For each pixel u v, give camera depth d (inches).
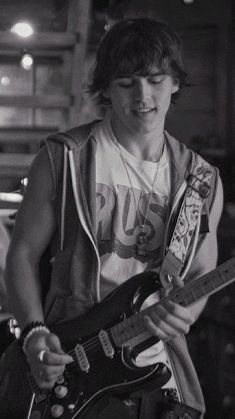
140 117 80.0
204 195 83.4
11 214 123.9
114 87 80.4
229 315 154.0
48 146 82.2
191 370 84.3
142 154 83.0
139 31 79.6
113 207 82.0
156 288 79.2
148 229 82.4
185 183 83.4
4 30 170.9
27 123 170.4
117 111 81.2
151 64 78.5
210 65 189.6
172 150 84.3
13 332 113.3
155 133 81.8
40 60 167.5
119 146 82.7
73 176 81.1
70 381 79.9
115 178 82.1
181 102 189.3
